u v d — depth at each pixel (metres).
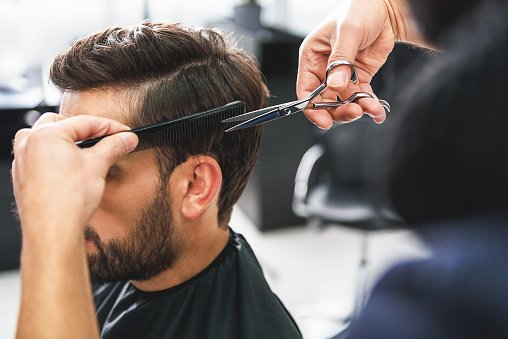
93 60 0.62
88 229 0.64
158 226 0.66
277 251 2.50
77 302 0.42
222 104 0.65
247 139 0.69
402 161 0.30
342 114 0.65
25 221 0.42
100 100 0.62
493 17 0.26
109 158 0.47
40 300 0.40
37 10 2.57
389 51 0.70
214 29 0.70
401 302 0.32
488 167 0.27
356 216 1.75
